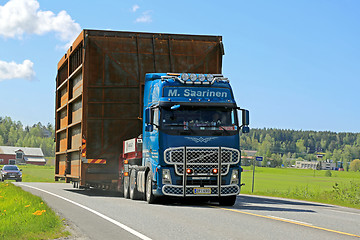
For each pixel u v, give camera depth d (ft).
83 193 79.10
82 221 38.60
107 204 54.85
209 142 53.83
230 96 55.93
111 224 36.76
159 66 68.74
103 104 68.44
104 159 69.21
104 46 68.08
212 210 48.65
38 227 33.32
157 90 56.29
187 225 36.27
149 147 57.31
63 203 55.98
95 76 68.08
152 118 54.54
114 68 68.33
